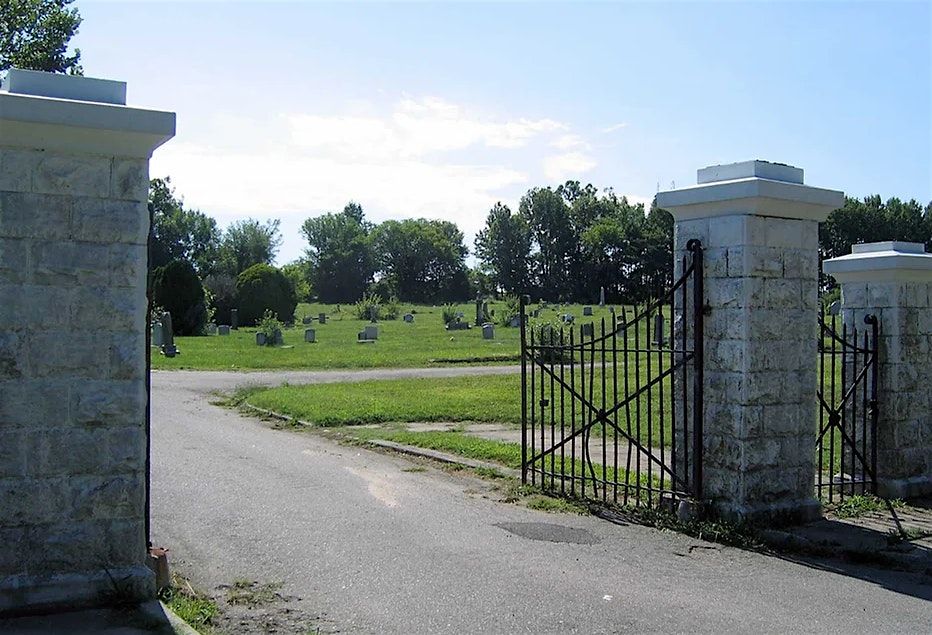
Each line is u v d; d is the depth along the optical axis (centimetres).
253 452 1202
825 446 1212
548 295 9550
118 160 581
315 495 927
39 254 561
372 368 2555
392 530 786
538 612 579
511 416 1562
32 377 560
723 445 810
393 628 548
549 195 9831
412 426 1470
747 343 793
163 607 562
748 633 548
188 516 824
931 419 999
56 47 3284
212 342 3619
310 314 6306
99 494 574
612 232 9000
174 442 1273
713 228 822
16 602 547
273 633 539
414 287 10731
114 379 579
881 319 976
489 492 962
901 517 859
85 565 571
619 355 2662
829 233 6588
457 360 2712
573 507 882
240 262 9244
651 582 652
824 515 854
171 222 8838
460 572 665
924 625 569
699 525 792
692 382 845
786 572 685
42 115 546
